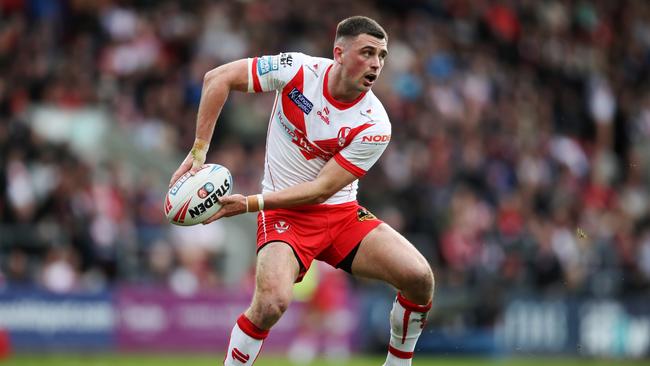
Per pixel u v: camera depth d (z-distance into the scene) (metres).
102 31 72.50
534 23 96.00
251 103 71.31
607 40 100.62
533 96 89.00
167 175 67.12
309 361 56.53
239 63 26.42
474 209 70.31
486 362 59.78
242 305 58.31
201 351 57.09
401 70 80.38
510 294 63.97
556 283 66.75
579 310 65.12
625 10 103.50
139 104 69.44
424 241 66.38
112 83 69.38
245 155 68.19
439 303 63.41
